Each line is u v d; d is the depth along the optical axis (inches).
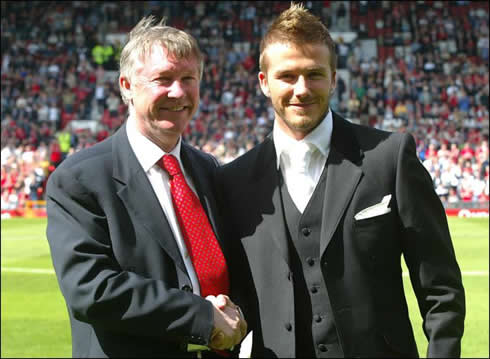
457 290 97.5
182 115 101.7
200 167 113.7
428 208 99.7
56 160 850.1
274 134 106.4
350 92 1081.4
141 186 100.1
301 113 99.2
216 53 1183.6
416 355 100.4
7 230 624.4
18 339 244.8
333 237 98.8
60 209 98.0
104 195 97.8
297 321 99.6
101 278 92.3
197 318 92.5
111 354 95.9
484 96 1035.3
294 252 101.0
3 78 1107.9
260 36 1227.9
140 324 92.1
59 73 1118.4
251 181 106.7
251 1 1295.5
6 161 807.7
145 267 96.6
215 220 105.7
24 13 1261.1
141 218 98.1
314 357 98.4
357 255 98.3
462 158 796.0
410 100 1028.5
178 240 100.8
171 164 103.7
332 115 108.0
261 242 102.4
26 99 1048.8
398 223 100.0
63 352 227.6
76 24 1243.8
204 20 1251.2
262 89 106.5
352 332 97.3
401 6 1267.2
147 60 100.0
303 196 102.7
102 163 100.4
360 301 97.7
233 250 106.4
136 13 1289.4
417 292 100.1
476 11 1245.7
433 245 98.2
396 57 1165.1
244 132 914.7
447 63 1138.0
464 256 425.4
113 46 1198.3
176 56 99.8
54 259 96.0
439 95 1049.5
